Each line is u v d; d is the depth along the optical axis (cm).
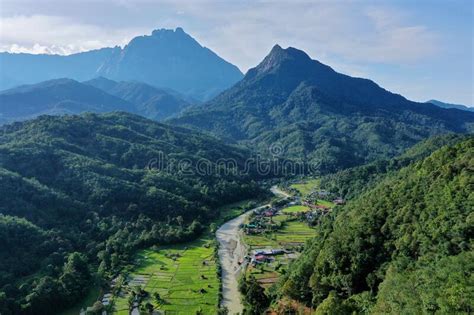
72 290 15838
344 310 10469
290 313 12744
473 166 12469
